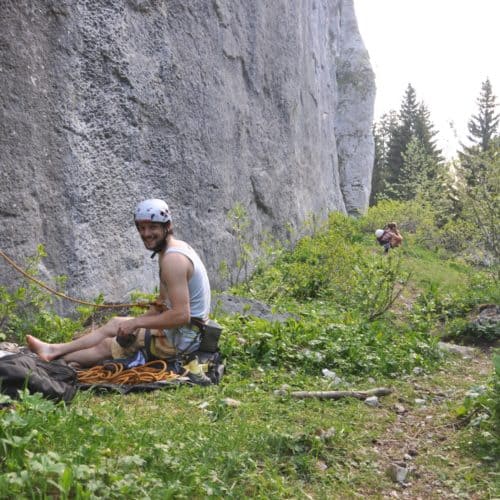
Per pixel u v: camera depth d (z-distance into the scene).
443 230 21.03
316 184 21.41
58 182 7.34
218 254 11.20
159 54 9.30
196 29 10.56
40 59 7.07
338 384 5.94
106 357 5.43
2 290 6.40
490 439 4.48
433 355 7.42
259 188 14.12
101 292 7.98
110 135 8.19
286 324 7.59
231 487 3.48
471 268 15.48
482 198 13.91
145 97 8.90
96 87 7.93
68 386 4.59
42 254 6.70
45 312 6.75
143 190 8.94
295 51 17.48
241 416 4.60
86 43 7.73
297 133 17.83
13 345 6.07
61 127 7.38
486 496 3.81
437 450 4.47
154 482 3.31
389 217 24.38
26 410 3.66
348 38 35.09
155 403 4.75
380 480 3.98
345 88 34.25
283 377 5.93
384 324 8.68
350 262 11.74
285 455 4.07
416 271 15.24
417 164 28.31
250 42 13.55
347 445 4.37
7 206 6.65
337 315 9.34
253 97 13.77
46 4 7.13
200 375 5.36
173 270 5.31
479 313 10.39
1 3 6.57
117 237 8.35
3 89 6.61
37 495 3.04
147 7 8.98
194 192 10.39
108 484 3.22
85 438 3.60
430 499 3.82
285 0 16.47
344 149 34.09
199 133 10.59
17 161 6.77
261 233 14.29
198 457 3.71
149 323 5.31
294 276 11.69
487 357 8.08
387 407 5.40
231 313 8.23
